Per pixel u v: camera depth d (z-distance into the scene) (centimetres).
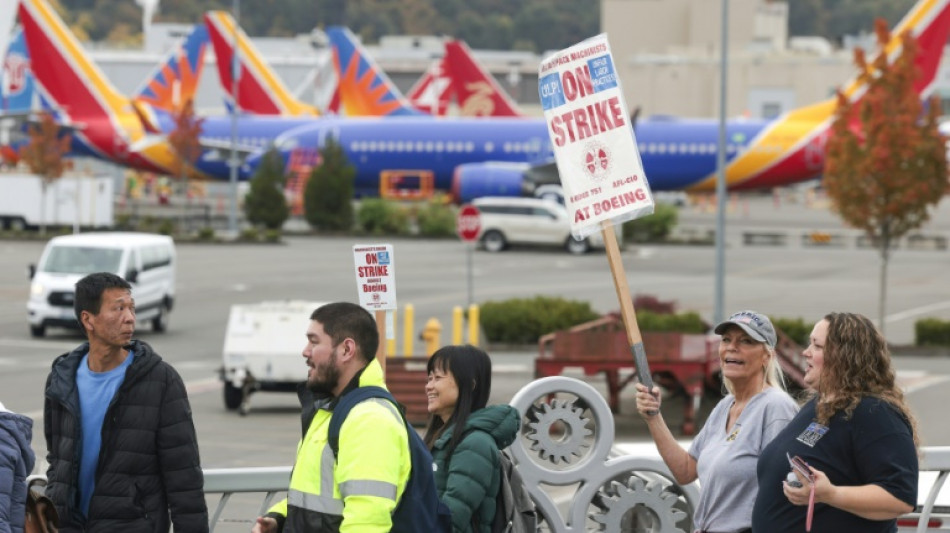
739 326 2320
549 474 2695
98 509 2256
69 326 10894
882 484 1980
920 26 19825
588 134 2341
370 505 1848
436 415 2373
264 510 2545
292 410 7744
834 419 2023
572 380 2695
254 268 16775
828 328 2050
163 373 2289
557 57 2356
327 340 1938
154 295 11100
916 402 8200
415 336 11219
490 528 2234
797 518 2048
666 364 7119
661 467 2722
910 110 10844
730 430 2367
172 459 2275
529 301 10812
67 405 2259
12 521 2073
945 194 10969
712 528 2341
